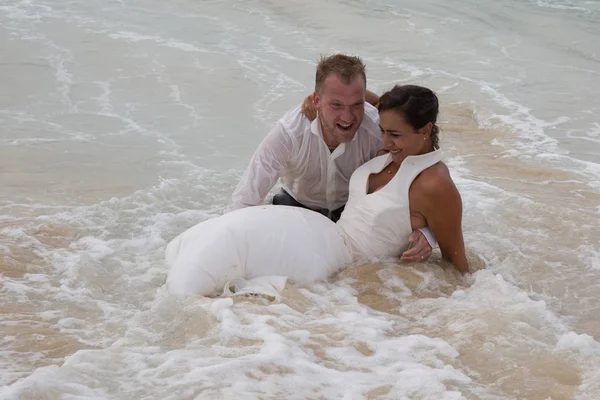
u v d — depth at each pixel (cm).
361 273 688
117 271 713
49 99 1210
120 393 514
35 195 889
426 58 1484
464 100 1274
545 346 587
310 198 777
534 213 865
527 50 1545
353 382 532
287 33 1603
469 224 838
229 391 515
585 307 682
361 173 716
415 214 690
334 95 677
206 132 1108
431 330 616
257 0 1822
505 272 736
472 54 1514
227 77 1338
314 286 665
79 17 1648
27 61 1373
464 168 1012
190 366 544
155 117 1158
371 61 1458
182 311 618
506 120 1190
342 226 720
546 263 756
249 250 656
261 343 574
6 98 1206
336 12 1747
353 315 627
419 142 673
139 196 888
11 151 1012
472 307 641
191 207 875
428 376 540
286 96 1255
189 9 1750
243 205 739
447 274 704
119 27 1595
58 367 539
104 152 1025
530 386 541
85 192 903
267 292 643
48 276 700
